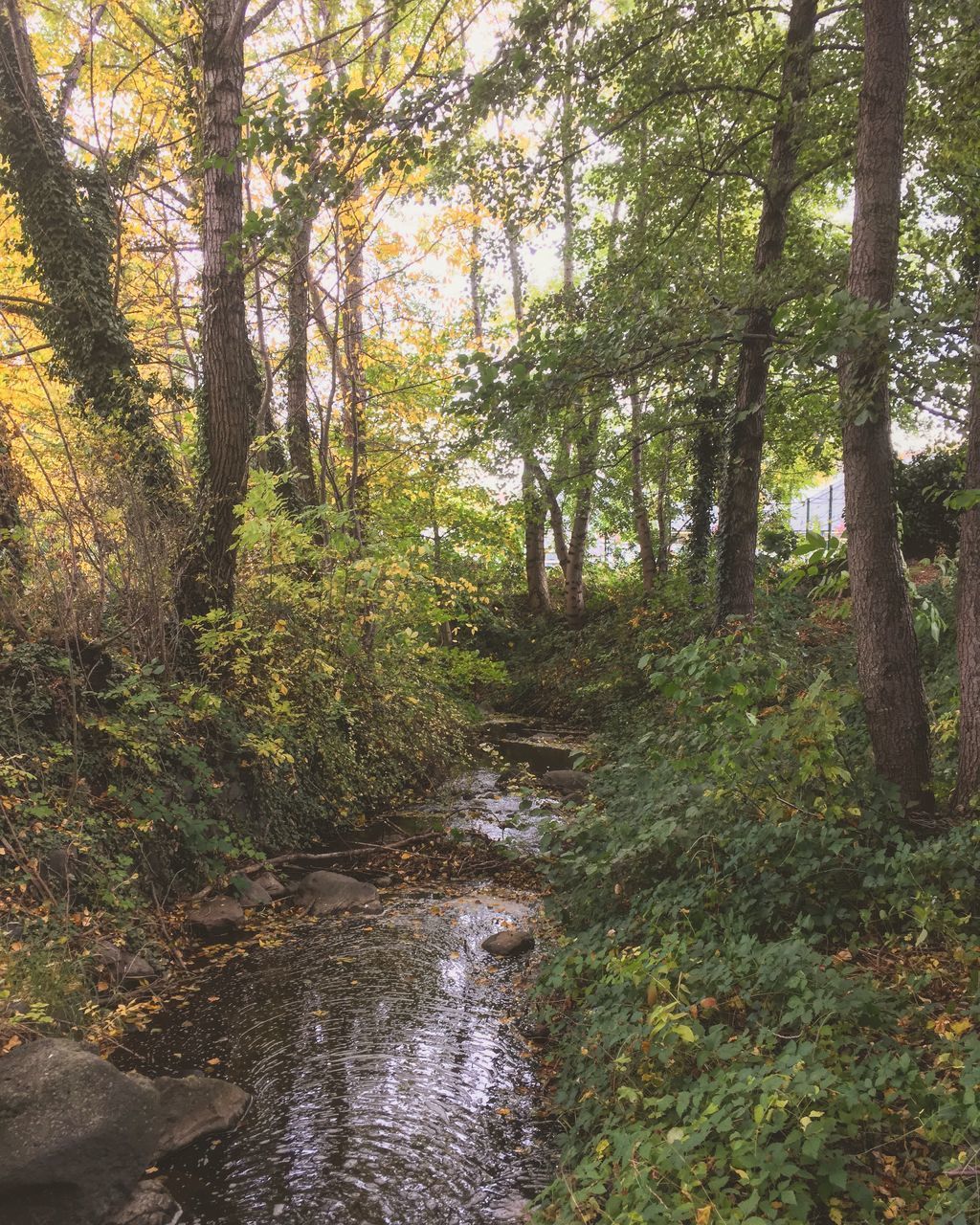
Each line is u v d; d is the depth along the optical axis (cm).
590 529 2872
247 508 831
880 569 549
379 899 750
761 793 516
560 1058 452
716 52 1016
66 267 982
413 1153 390
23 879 538
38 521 754
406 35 1355
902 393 531
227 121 900
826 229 1294
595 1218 295
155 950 603
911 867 452
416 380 1540
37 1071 365
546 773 1174
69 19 1313
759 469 1023
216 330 905
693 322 712
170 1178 372
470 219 1297
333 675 972
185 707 779
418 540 1515
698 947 424
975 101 777
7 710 627
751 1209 248
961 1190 255
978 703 513
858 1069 311
